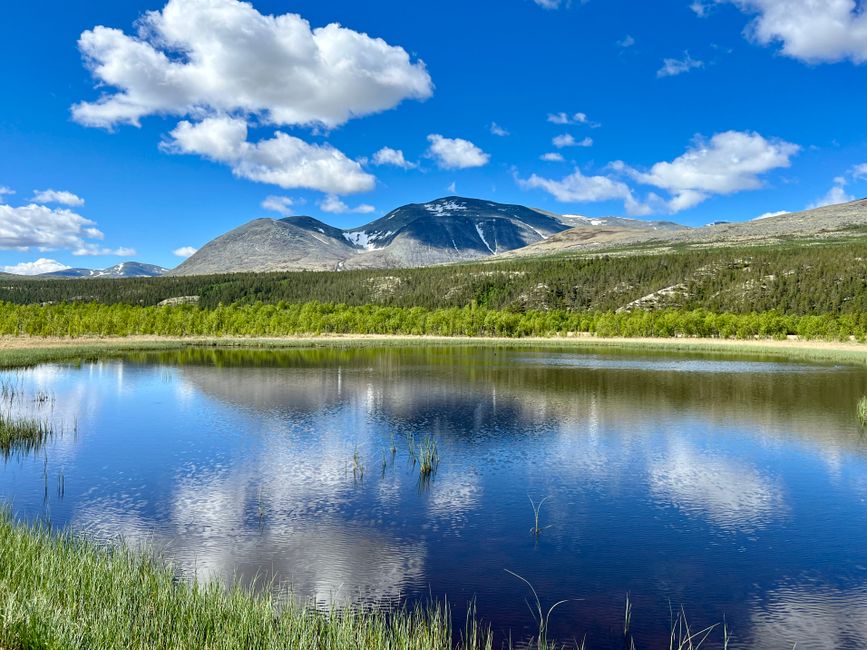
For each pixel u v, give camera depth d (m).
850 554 17.78
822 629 13.59
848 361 80.88
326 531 19.23
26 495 22.39
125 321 126.06
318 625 12.74
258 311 161.25
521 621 13.69
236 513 20.77
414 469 26.62
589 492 23.55
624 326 142.38
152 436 32.91
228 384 54.41
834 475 26.02
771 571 16.62
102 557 14.87
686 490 23.88
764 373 65.31
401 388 52.47
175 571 15.89
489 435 33.81
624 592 15.27
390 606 14.23
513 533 19.23
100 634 10.25
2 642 9.66
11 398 44.91
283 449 30.09
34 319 113.38
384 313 156.25
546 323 148.25
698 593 15.27
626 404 44.47
